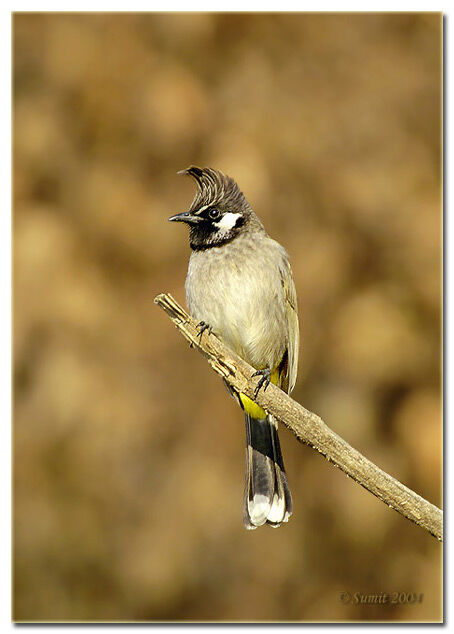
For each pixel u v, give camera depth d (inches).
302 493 455.2
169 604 444.8
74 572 439.2
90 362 442.0
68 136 466.3
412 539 445.4
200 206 340.8
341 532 448.1
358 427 443.8
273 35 489.7
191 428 454.6
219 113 471.5
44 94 469.7
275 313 337.7
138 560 441.1
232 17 485.1
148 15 479.8
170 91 462.9
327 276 456.4
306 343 453.7
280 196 462.6
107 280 454.3
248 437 335.3
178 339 458.9
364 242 464.1
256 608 444.8
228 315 333.1
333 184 468.4
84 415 437.4
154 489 447.2
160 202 463.2
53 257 443.8
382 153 478.0
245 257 335.0
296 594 447.8
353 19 500.4
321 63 490.3
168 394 454.3
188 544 445.7
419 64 492.7
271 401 266.5
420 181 472.1
